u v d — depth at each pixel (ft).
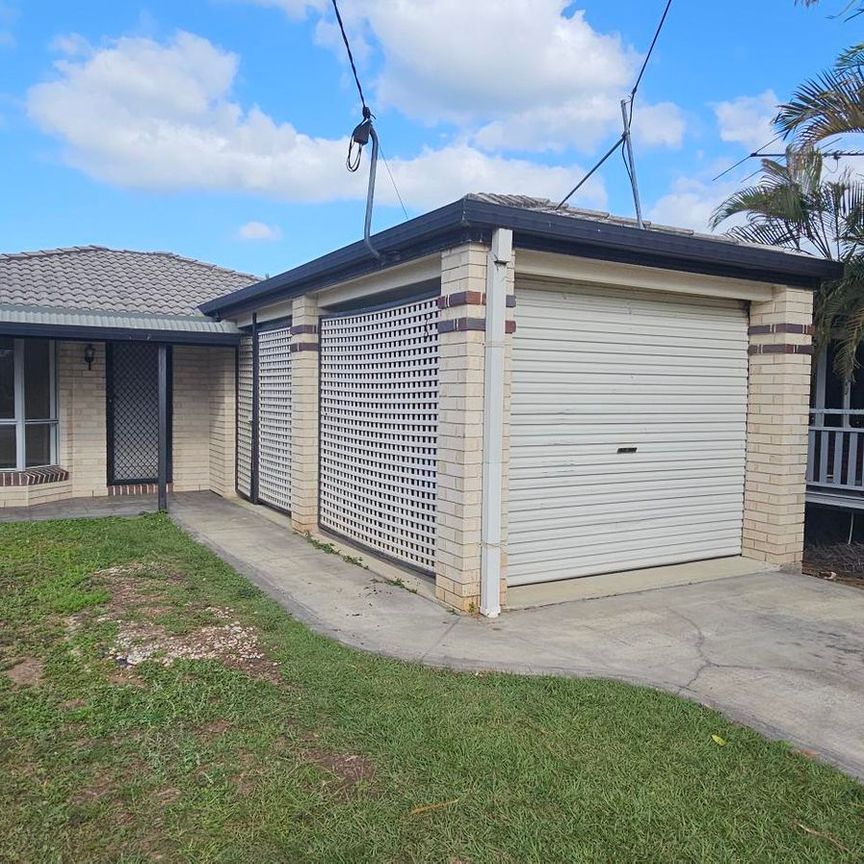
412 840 10.20
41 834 10.31
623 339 24.66
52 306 39.73
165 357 36.40
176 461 43.24
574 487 24.09
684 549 26.58
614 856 9.86
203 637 18.12
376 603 21.34
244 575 24.23
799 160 26.40
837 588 24.16
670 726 13.58
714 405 26.84
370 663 16.55
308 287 30.14
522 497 23.16
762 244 30.17
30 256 47.21
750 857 9.88
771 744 13.02
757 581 24.88
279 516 35.12
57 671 15.94
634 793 11.32
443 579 21.38
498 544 20.39
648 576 24.90
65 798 11.19
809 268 25.32
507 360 20.34
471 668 16.52
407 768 12.03
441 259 21.17
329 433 30.60
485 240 19.84
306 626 19.12
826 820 10.77
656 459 25.67
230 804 11.02
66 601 20.48
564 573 24.11
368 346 27.04
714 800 11.21
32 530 30.35
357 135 22.31
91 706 14.16
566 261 22.16
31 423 38.55
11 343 37.76
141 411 42.91
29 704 14.29
